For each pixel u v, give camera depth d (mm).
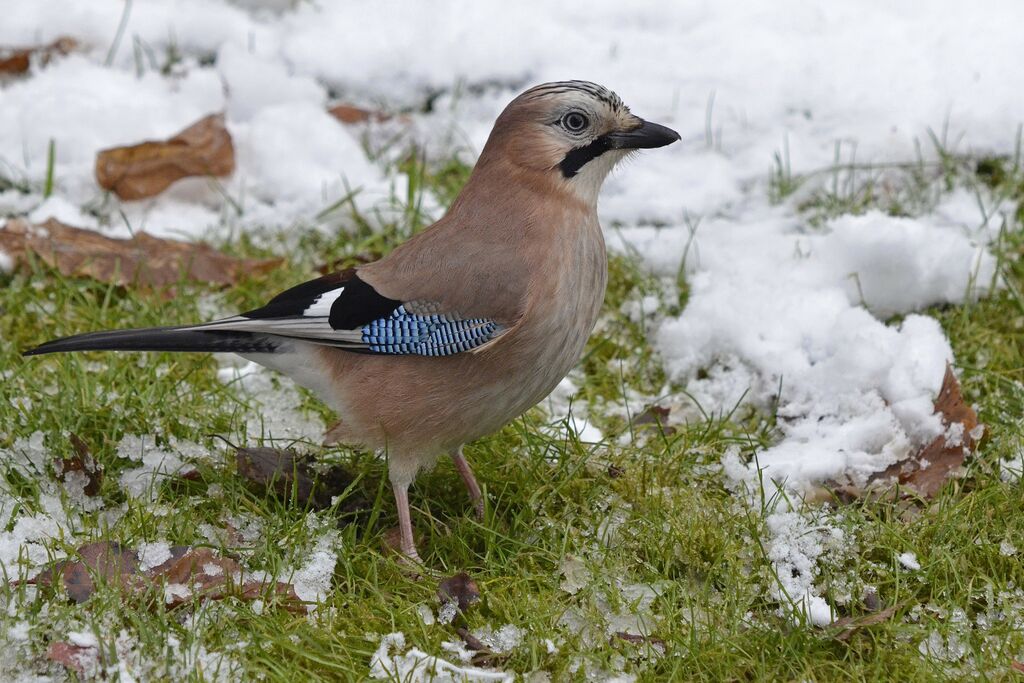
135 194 11789
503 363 7770
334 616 7465
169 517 8086
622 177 12289
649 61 13719
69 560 7551
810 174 12086
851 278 10680
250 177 12250
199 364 9891
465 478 8578
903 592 7852
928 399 9203
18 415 8930
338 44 13688
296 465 8734
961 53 13398
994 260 10852
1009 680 7199
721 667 7250
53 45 13250
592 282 8039
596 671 7285
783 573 8023
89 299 10508
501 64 13570
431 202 11961
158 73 13250
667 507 8469
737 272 10938
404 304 7797
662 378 10234
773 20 14188
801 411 9586
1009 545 8148
